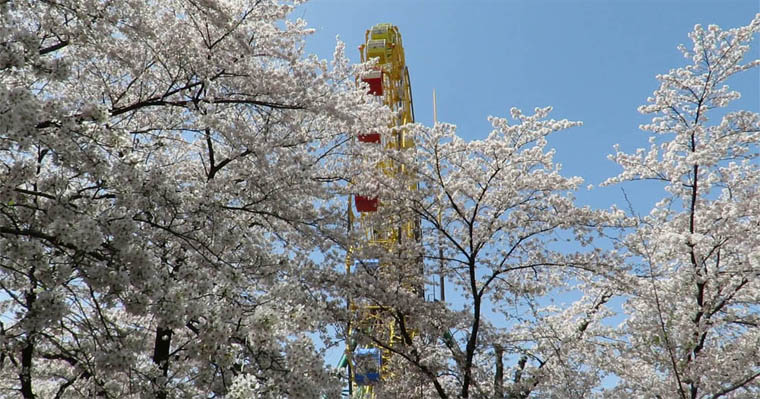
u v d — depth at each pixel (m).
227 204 8.98
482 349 11.30
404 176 11.80
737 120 11.43
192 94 8.92
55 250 5.16
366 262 11.74
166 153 10.12
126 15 6.92
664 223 12.00
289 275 8.18
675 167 11.49
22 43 4.95
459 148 11.45
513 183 11.20
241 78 9.39
